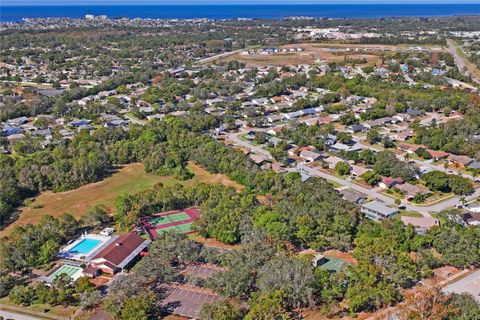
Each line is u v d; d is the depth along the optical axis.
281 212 113.25
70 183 142.25
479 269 97.62
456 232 103.38
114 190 141.00
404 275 89.31
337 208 113.94
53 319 84.56
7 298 91.12
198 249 102.19
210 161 153.00
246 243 102.44
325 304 85.88
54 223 111.31
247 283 88.88
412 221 115.19
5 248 100.62
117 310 82.31
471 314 76.56
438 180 134.50
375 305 85.75
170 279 92.69
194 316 83.69
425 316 75.75
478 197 132.62
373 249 95.31
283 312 84.12
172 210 126.56
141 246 106.12
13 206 131.38
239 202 121.31
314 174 150.50
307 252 105.12
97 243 108.88
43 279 95.56
